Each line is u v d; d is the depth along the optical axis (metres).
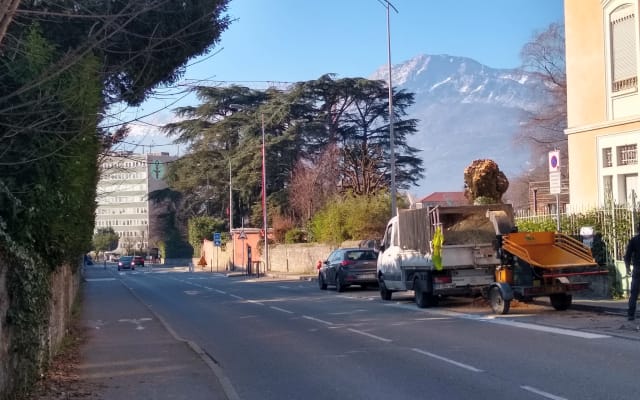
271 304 23.70
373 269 28.56
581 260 16.61
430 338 13.75
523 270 16.55
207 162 56.94
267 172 54.97
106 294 32.16
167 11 11.08
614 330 13.59
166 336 15.77
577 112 23.70
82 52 8.23
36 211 9.54
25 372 8.55
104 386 10.03
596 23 22.81
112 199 111.56
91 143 12.47
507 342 12.77
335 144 52.41
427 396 8.95
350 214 42.12
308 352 12.87
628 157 21.61
